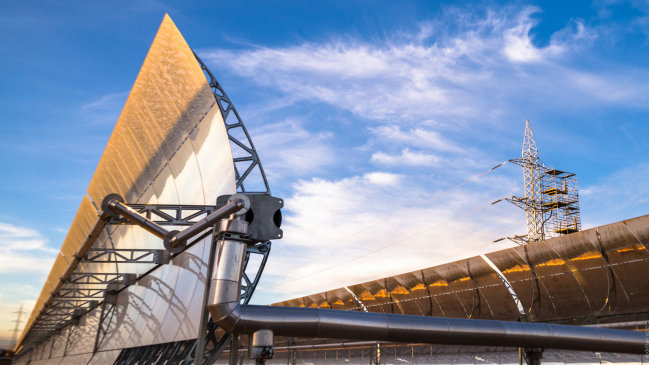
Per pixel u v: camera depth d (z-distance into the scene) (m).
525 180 65.44
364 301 47.25
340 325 14.74
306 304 56.56
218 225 14.00
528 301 31.91
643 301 25.69
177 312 28.34
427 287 39.41
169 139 28.34
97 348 48.88
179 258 29.98
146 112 28.41
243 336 52.53
